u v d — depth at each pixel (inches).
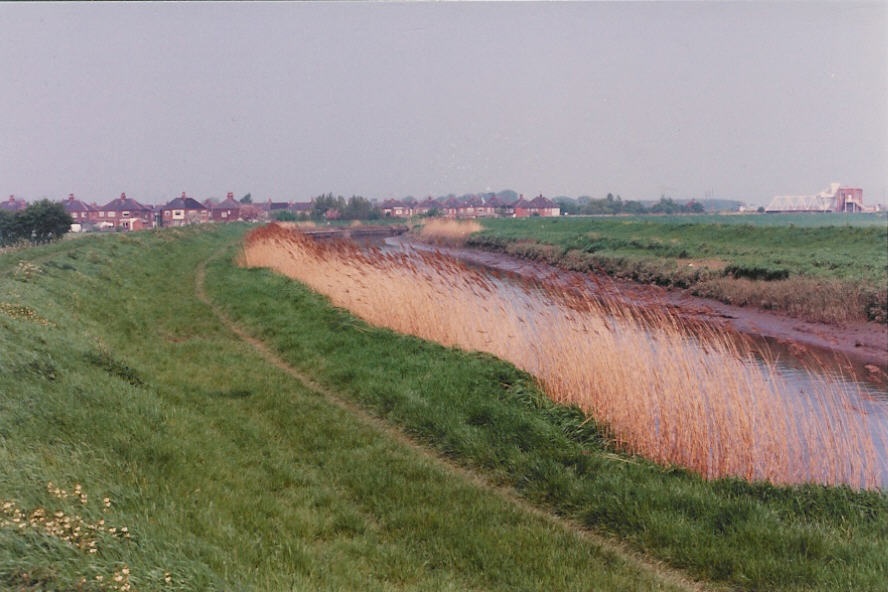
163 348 512.1
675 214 3257.9
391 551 237.3
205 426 332.8
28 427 249.4
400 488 288.0
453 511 269.1
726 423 315.9
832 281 837.8
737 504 262.1
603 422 350.6
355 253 722.2
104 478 231.8
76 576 161.3
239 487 269.9
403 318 545.6
